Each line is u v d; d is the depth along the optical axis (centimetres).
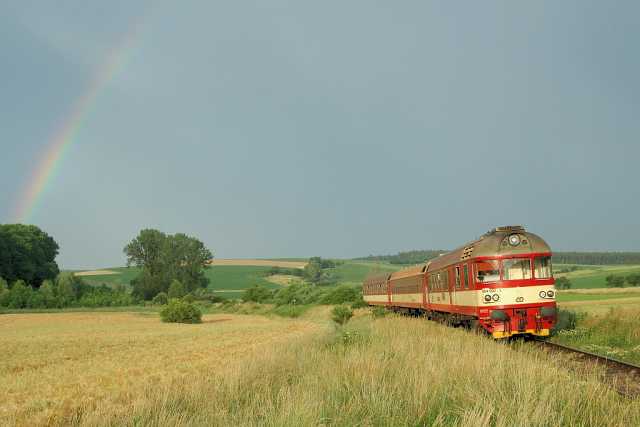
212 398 1212
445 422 949
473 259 2272
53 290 10819
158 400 1216
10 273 11575
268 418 956
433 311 3288
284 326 5303
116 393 1708
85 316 8638
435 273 3083
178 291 12088
